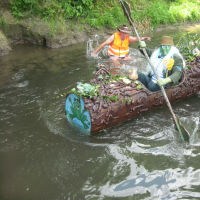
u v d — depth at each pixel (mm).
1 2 7551
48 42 6777
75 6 8344
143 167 2510
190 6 11781
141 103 3238
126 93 3090
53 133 3031
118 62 5234
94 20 8172
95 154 2693
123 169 2482
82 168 2492
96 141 2900
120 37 5289
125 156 2670
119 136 2996
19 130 3086
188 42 5266
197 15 11195
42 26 7164
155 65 3559
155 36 8305
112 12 9117
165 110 3619
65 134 3012
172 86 3562
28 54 6113
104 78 3357
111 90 3029
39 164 2543
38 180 2342
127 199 2131
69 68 5109
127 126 3197
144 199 2131
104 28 8281
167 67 3338
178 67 3357
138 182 2318
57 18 7625
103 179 2352
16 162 2568
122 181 2328
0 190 2223
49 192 2205
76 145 2828
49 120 3297
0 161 2578
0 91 4082
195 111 3623
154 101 3404
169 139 2965
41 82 4441
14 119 3316
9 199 2131
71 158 2629
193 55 4324
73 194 2178
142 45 3598
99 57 5719
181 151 2746
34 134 3012
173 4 11828
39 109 3562
